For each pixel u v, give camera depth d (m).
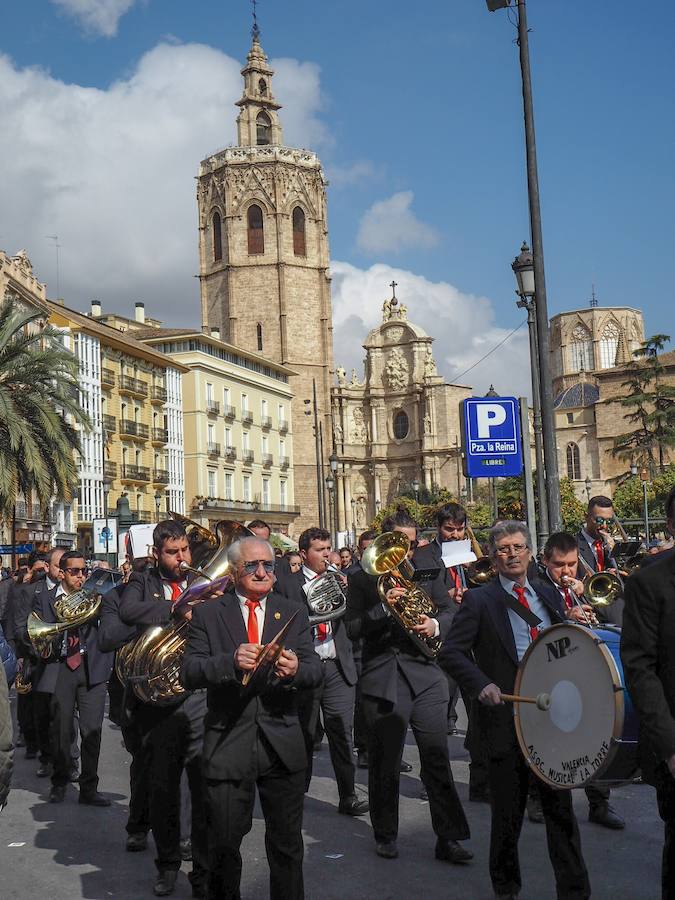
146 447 77.62
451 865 8.23
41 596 12.84
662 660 5.48
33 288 58.97
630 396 97.25
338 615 10.34
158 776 7.90
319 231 114.00
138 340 82.19
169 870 7.84
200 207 116.00
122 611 8.33
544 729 6.39
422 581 9.21
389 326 121.94
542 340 17.55
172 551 8.59
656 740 5.31
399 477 120.88
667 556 5.59
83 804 10.91
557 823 6.71
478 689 7.01
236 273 112.31
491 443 20.39
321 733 14.12
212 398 88.50
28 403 31.77
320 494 68.94
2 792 5.75
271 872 6.50
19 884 8.09
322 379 113.44
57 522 61.88
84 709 10.93
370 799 8.59
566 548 8.55
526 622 7.22
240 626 6.62
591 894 7.32
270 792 6.50
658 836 8.85
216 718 6.50
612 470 127.38
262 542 6.65
